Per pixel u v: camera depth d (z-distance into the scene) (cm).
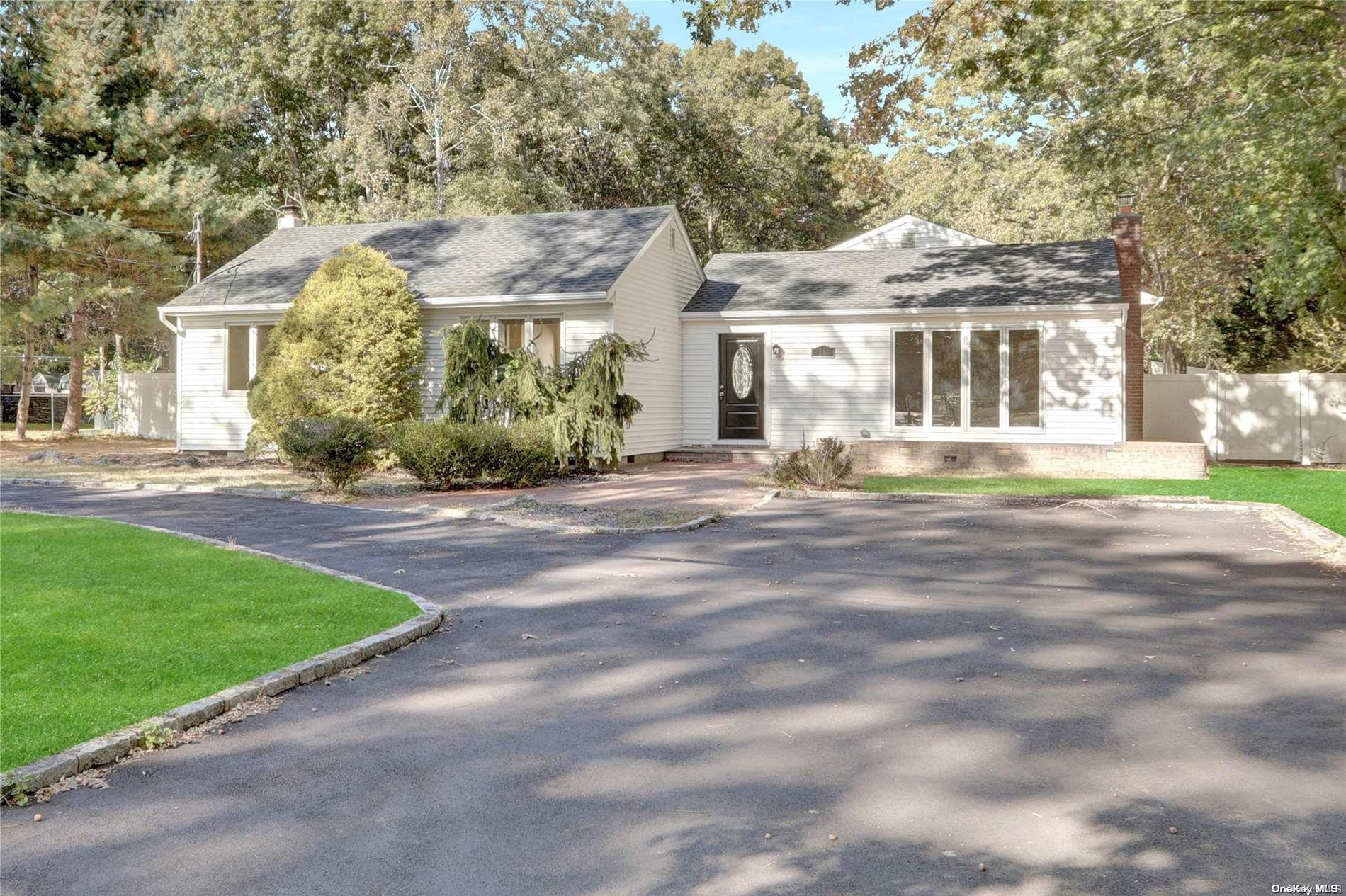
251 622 796
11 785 473
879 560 1113
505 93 4166
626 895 382
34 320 2869
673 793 479
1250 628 805
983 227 4059
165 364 4512
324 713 604
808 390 2386
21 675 650
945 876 394
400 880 396
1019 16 1731
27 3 3028
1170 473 1927
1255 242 2141
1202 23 1700
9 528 1292
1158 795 473
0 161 2823
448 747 546
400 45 4547
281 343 2139
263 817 455
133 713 578
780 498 1691
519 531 1330
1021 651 738
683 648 751
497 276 2277
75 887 389
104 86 3141
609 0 4819
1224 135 1861
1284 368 2914
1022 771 505
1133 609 875
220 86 3719
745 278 2695
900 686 652
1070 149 2672
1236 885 385
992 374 2241
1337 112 1584
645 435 2314
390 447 1920
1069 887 385
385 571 1054
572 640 775
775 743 548
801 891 384
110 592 899
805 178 5494
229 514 1505
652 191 5144
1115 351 2145
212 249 3359
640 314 2288
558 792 482
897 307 2275
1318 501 1553
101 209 2970
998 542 1234
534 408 2000
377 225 2770
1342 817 445
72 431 3331
